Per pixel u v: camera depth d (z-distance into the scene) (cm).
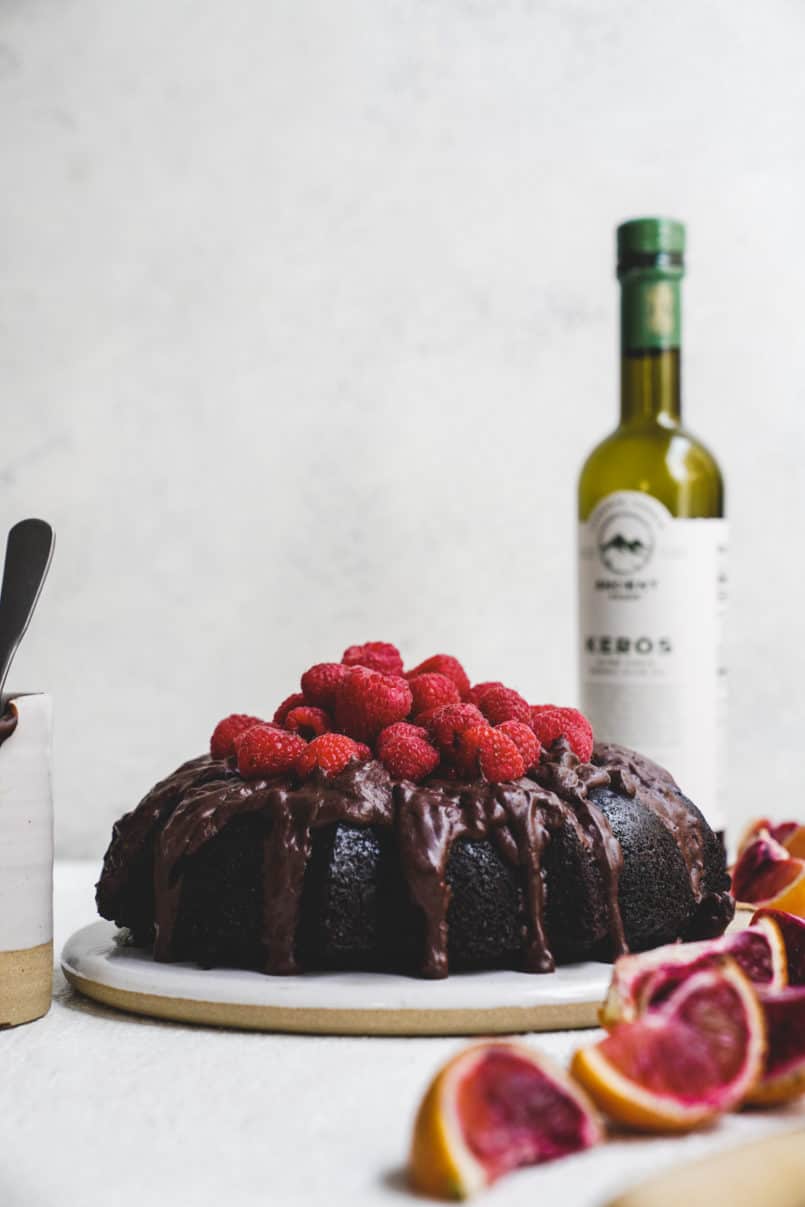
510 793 62
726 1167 47
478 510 109
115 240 108
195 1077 55
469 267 108
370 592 109
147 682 110
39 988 61
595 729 85
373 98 107
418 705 65
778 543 110
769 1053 51
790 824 83
